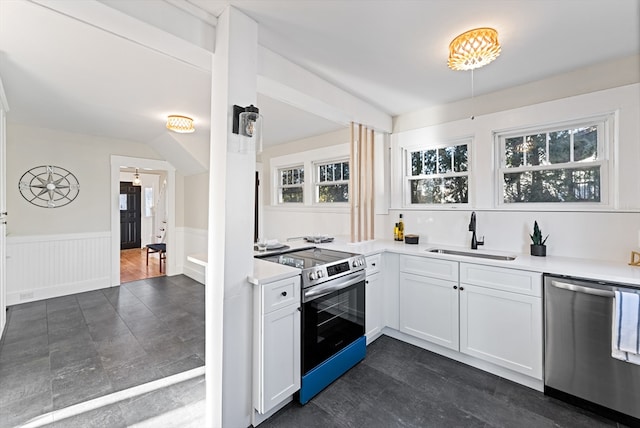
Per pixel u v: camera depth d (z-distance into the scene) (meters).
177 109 3.07
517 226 2.48
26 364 2.23
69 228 4.04
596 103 2.11
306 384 1.83
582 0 1.46
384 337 2.74
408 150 3.26
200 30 1.55
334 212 3.92
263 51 1.88
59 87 2.52
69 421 1.65
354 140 2.91
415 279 2.51
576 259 2.14
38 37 1.77
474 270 2.17
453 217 2.86
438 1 1.47
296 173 4.52
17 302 3.63
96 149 4.28
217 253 1.58
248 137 1.61
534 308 1.90
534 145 2.48
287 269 1.80
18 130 3.67
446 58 2.04
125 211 8.19
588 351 1.70
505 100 2.54
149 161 4.83
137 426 1.62
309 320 1.86
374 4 1.49
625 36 1.76
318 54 1.99
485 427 1.61
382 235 3.38
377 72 2.24
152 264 6.12
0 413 1.71
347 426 1.63
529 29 1.70
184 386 1.98
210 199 1.64
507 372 2.07
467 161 2.85
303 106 2.42
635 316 1.54
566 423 1.64
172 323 3.03
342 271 2.11
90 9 1.25
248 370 1.63
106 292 4.11
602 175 2.16
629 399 1.59
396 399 1.85
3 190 2.68
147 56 2.01
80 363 2.25
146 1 1.36
